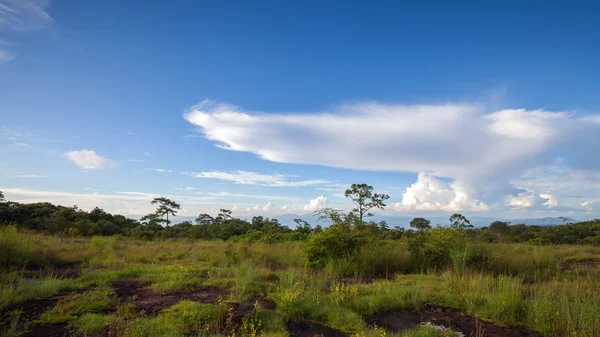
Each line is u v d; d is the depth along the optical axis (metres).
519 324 6.32
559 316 6.16
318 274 10.56
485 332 5.91
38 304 6.52
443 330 5.89
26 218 30.66
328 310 6.53
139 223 41.66
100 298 6.82
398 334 5.58
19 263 10.34
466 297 7.51
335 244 11.84
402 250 13.13
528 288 8.50
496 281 8.59
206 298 7.34
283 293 7.26
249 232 26.66
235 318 5.85
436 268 11.55
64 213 33.56
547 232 27.47
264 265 11.97
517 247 15.34
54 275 9.48
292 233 21.38
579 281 9.05
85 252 13.37
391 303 7.24
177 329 5.27
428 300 7.75
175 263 12.34
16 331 5.04
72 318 5.70
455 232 12.30
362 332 5.36
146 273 9.88
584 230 27.88
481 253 11.66
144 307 6.62
